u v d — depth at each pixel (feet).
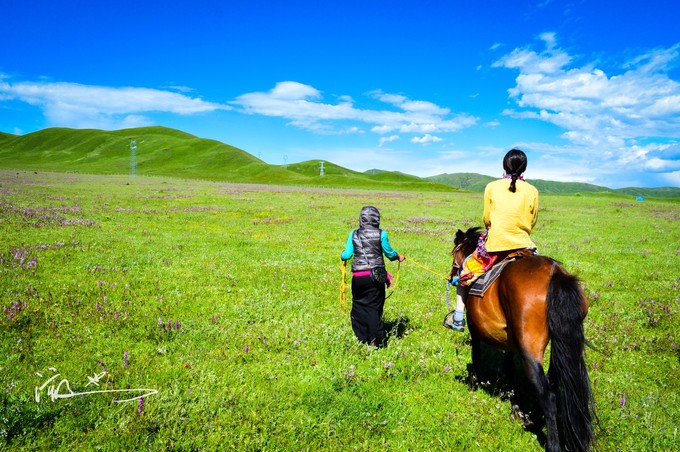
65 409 16.44
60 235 55.06
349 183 510.58
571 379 13.14
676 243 71.51
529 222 18.20
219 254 49.67
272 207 119.14
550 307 13.88
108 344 23.03
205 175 553.64
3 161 638.12
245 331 26.04
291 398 18.74
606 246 66.90
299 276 40.88
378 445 16.08
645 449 16.26
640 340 27.32
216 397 18.02
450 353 24.58
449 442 16.40
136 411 16.61
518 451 16.08
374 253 24.14
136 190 172.14
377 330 24.38
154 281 36.14
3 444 14.39
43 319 25.32
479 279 17.85
